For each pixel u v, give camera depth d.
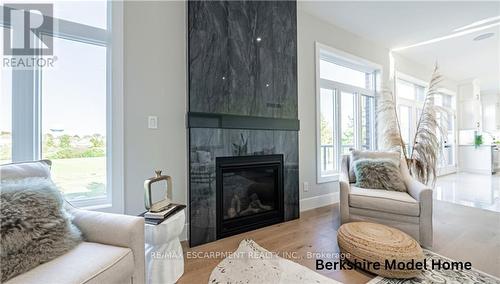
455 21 3.65
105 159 2.11
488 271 1.78
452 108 6.95
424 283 1.64
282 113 2.96
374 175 2.67
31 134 1.85
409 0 3.11
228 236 2.51
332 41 3.75
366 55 4.26
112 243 1.29
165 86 2.29
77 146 2.01
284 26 3.00
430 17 3.54
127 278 1.22
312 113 3.51
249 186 2.80
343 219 2.44
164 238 1.58
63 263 1.09
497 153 7.11
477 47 4.63
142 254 1.34
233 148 2.56
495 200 3.91
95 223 1.33
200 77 2.35
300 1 3.15
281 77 2.96
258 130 2.76
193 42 2.31
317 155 3.53
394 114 4.08
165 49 2.29
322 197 3.60
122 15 2.09
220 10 2.49
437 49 4.74
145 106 2.19
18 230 1.06
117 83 2.07
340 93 4.02
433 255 2.02
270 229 2.70
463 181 5.61
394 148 4.00
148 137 2.21
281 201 2.94
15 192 1.15
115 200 2.07
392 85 4.74
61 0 1.93
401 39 4.27
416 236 2.17
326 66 3.89
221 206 2.50
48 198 1.25
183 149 2.39
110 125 2.08
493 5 3.21
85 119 2.04
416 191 2.26
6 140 1.77
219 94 2.47
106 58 2.10
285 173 2.98
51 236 1.15
